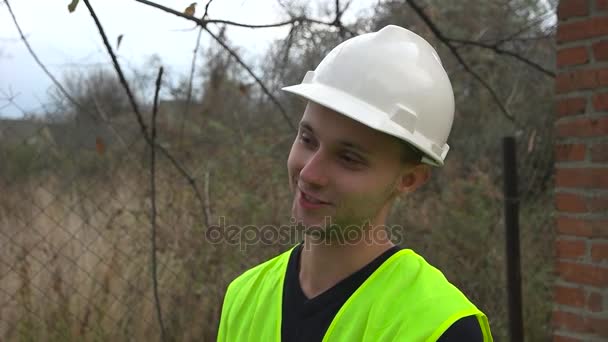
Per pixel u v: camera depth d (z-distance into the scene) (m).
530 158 4.12
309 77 1.23
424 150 1.06
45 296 2.73
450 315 0.96
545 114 4.36
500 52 2.58
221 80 3.05
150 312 2.90
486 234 3.81
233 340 1.24
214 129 3.60
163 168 3.09
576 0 2.12
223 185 3.35
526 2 4.17
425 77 1.12
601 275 2.04
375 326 1.02
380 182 1.04
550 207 3.76
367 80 1.08
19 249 2.73
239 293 1.30
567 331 2.16
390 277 1.08
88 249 2.87
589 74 2.07
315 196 1.03
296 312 1.13
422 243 3.75
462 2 4.60
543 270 3.55
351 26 2.95
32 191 2.79
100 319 2.78
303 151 1.08
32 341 2.64
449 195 4.30
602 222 2.04
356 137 1.02
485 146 5.03
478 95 5.18
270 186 3.45
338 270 1.11
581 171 2.11
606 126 2.02
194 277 3.05
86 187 2.91
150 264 2.95
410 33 1.16
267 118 3.83
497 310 3.54
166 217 3.04
